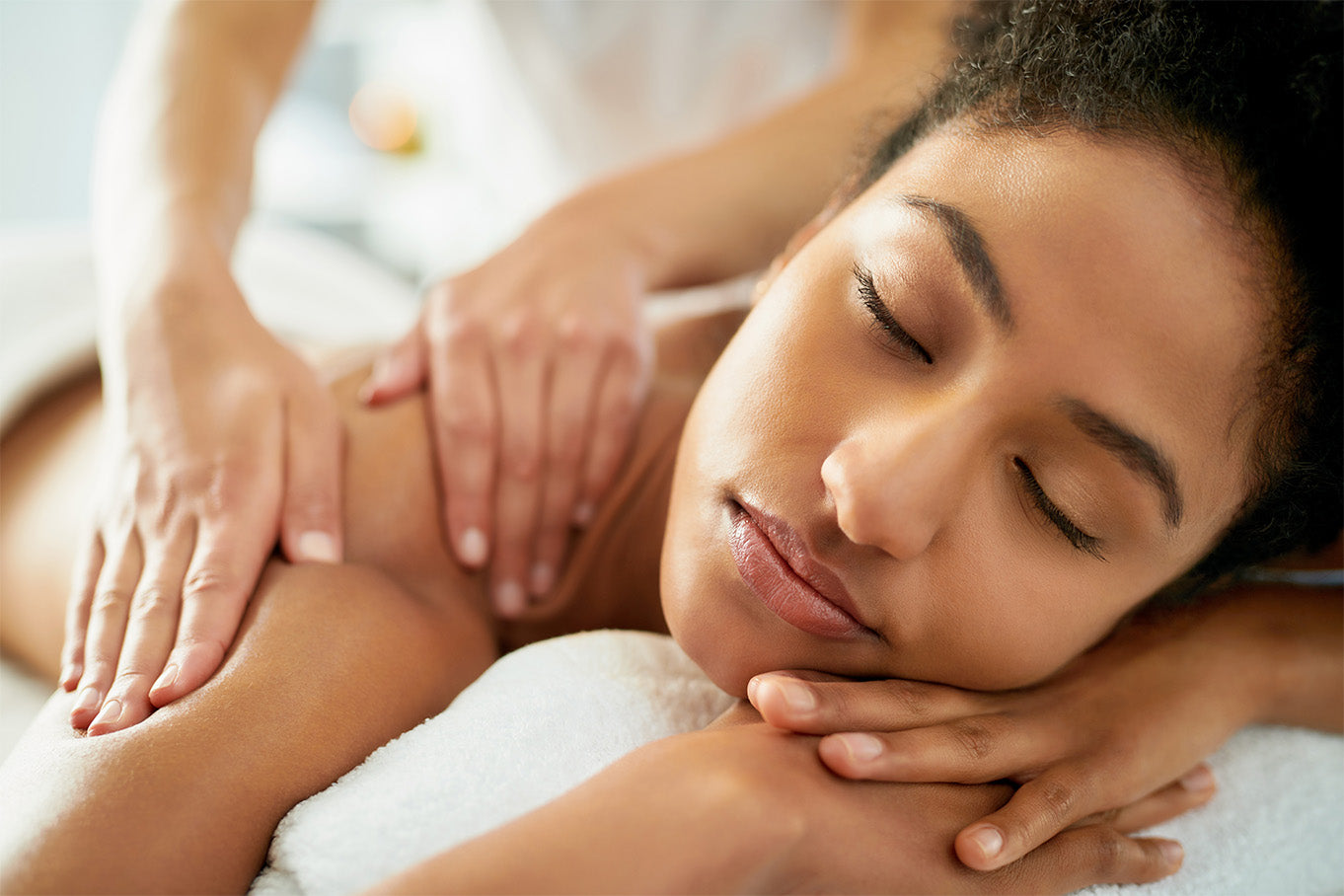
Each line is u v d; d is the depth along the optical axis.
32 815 0.47
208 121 0.88
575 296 0.80
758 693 0.53
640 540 0.76
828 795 0.50
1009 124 0.58
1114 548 0.57
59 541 0.85
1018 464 0.55
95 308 1.02
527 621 0.76
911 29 1.05
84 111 1.86
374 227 2.09
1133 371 0.53
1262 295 0.55
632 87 1.25
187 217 0.81
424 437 0.75
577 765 0.53
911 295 0.55
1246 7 0.58
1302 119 0.56
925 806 0.54
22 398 0.97
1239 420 0.56
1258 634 0.72
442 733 0.53
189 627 0.57
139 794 0.48
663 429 0.79
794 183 0.97
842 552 0.54
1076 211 0.53
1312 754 0.71
